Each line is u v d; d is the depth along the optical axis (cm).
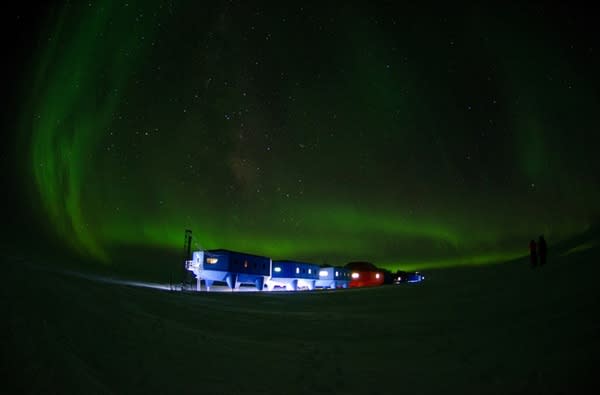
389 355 873
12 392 498
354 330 1193
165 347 824
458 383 655
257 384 666
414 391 634
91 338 755
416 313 1435
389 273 4966
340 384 673
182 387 623
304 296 2388
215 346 902
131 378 626
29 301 839
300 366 786
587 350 718
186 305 1488
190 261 3133
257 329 1187
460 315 1278
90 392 548
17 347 608
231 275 3169
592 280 1454
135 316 1047
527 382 613
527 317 1083
